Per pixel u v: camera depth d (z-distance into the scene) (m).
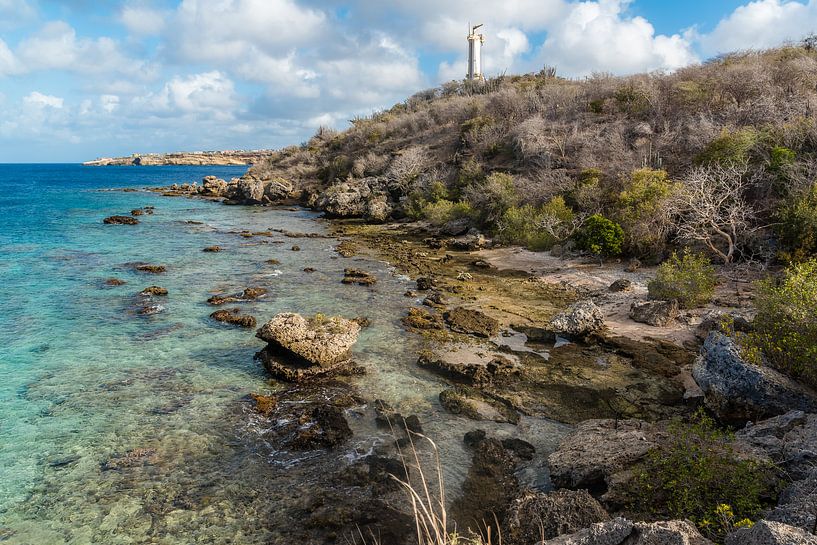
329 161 77.12
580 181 37.44
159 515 9.20
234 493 9.82
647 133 41.12
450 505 9.49
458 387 14.41
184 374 15.07
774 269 23.56
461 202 44.31
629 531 5.76
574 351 17.02
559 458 10.09
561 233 32.88
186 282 25.44
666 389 14.12
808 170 24.98
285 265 29.86
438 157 59.47
